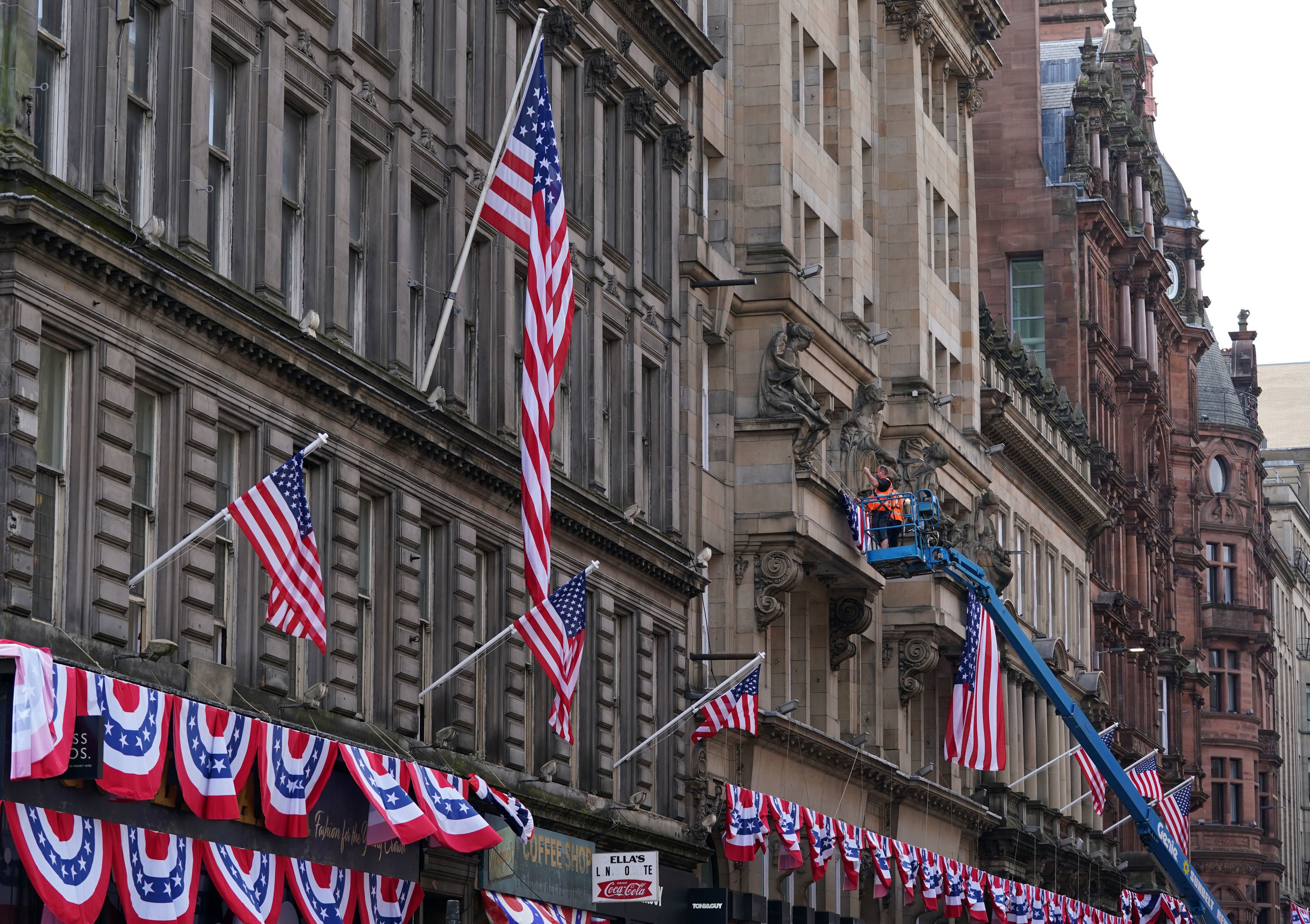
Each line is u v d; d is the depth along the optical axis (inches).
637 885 3122.5
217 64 2393.0
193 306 2203.5
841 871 4542.3
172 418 2219.5
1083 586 6722.4
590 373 3307.1
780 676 4138.8
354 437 2571.4
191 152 2266.2
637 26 3577.8
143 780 1955.0
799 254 4259.4
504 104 3070.9
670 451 3624.5
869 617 4397.1
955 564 4028.1
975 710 3993.6
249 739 2161.7
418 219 2864.2
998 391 5531.5
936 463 4795.8
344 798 2428.6
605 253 3417.8
